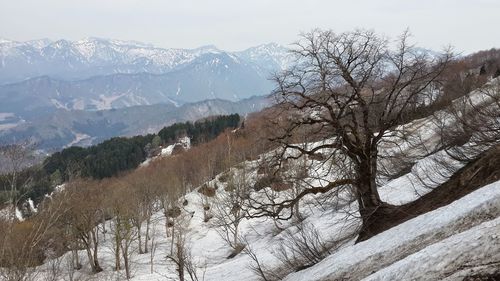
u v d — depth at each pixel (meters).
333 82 16.20
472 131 22.08
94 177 117.06
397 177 28.77
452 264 8.15
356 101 16.95
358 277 12.48
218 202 57.25
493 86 26.72
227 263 40.38
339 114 16.70
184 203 70.88
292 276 19.84
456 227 10.94
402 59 16.09
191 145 133.88
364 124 16.97
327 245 23.50
